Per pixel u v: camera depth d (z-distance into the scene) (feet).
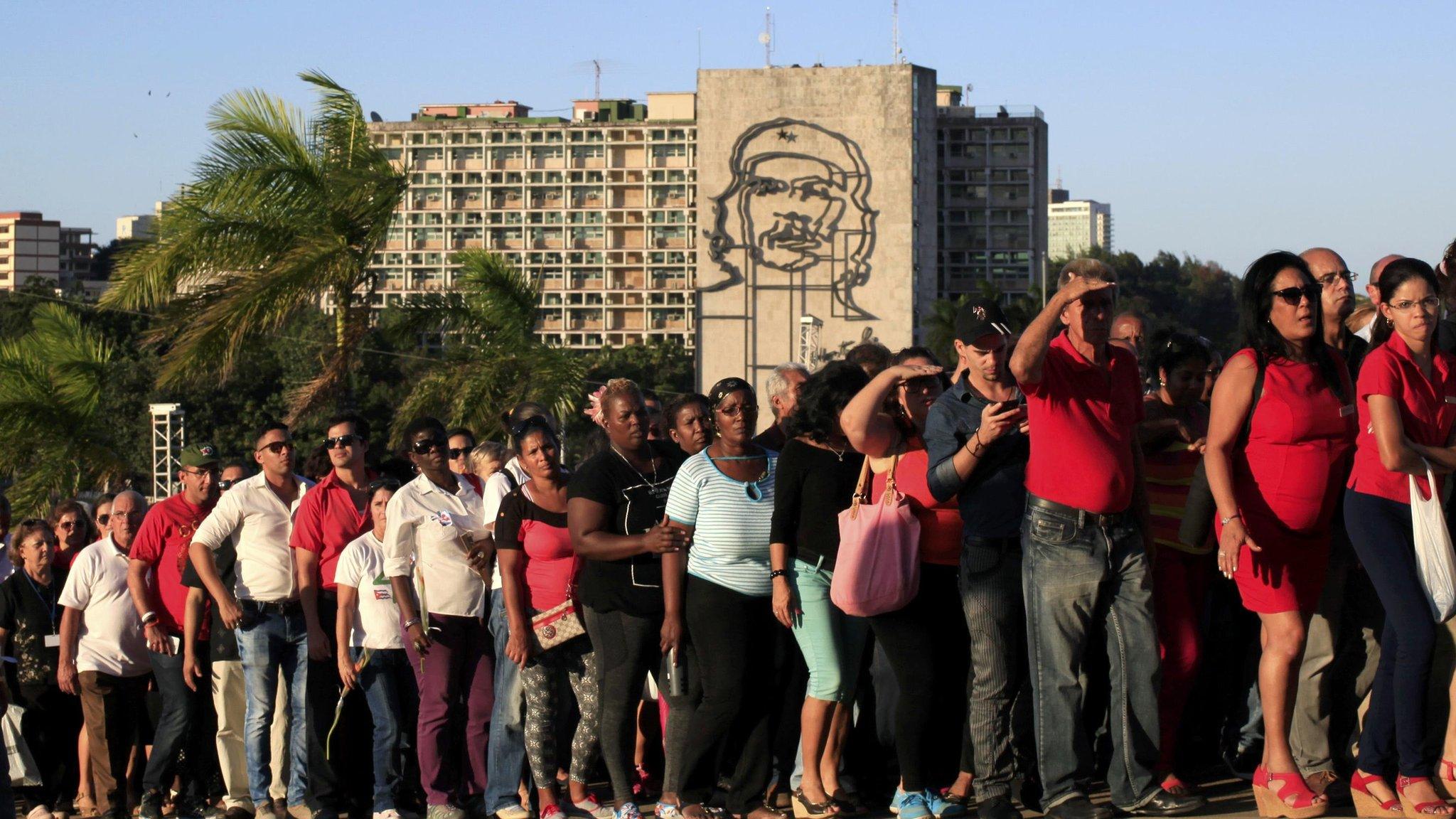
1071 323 17.53
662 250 457.27
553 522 22.99
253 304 52.60
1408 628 16.90
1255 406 17.40
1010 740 18.78
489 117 473.67
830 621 20.10
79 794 30.12
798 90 250.57
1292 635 17.54
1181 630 19.69
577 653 23.26
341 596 25.25
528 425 23.16
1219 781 21.43
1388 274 17.13
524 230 463.83
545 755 23.17
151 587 28.07
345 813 26.66
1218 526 17.72
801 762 21.75
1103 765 21.30
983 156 399.65
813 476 20.11
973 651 18.72
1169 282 361.30
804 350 153.89
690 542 20.85
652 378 296.71
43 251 596.70
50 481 64.18
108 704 28.96
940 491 18.24
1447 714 18.70
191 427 161.79
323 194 54.39
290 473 26.91
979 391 18.69
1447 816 16.94
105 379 67.15
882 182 248.93
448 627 24.12
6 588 30.68
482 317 63.77
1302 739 18.98
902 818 19.31
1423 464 16.72
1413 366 17.10
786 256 249.34
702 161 251.60
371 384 162.20
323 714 25.96
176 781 29.09
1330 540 18.25
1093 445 17.44
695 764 20.77
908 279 247.70
